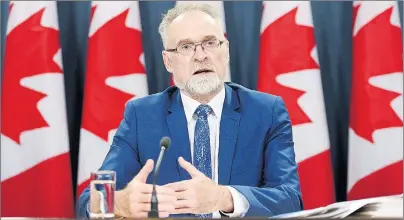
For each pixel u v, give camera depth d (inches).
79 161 259.8
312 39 262.2
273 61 260.2
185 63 177.6
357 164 260.2
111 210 125.2
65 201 260.8
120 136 182.1
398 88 258.8
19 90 260.8
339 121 285.6
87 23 286.8
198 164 174.4
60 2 286.8
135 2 265.9
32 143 260.5
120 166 177.2
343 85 286.0
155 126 180.7
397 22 262.5
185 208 139.6
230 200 147.7
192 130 179.5
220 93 181.3
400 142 257.1
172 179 174.4
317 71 261.1
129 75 260.4
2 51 286.5
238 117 178.5
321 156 258.2
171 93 188.7
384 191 257.3
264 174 175.0
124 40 262.1
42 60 261.7
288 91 259.1
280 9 262.2
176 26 179.8
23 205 260.4
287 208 156.9
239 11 287.6
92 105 259.3
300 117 259.0
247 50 286.5
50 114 260.7
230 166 173.6
